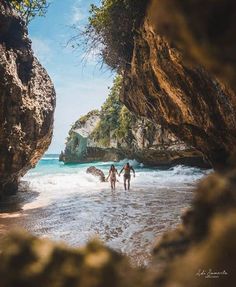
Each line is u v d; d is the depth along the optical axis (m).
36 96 16.30
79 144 51.88
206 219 1.15
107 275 0.97
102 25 14.04
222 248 0.93
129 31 13.84
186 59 1.30
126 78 17.00
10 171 14.30
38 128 16.00
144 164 41.94
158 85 13.42
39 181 23.12
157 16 1.19
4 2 13.64
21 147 14.54
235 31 1.04
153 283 0.99
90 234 8.00
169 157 37.16
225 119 10.38
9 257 1.00
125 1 11.98
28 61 16.11
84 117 53.97
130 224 9.06
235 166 1.24
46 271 0.97
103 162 48.91
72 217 10.55
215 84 9.43
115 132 44.25
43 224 9.48
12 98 13.00
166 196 15.17
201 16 1.07
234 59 1.09
